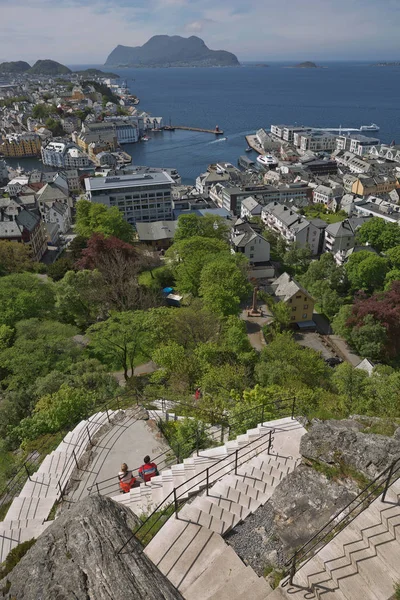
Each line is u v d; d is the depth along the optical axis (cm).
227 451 1983
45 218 13238
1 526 1870
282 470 1795
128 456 2323
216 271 6512
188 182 19150
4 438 3136
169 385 3922
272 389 3225
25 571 1317
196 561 1371
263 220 13800
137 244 10569
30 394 3678
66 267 7975
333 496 1596
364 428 2050
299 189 15875
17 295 5394
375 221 11025
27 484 2164
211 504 1596
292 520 1534
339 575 1238
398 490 1423
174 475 1905
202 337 5028
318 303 8794
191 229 9606
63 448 2409
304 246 11231
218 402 3045
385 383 3859
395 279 8644
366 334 6869
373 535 1303
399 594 1153
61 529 1439
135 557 1337
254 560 1412
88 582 1241
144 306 6425
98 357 5209
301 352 5103
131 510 1688
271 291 8394
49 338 4447
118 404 3067
